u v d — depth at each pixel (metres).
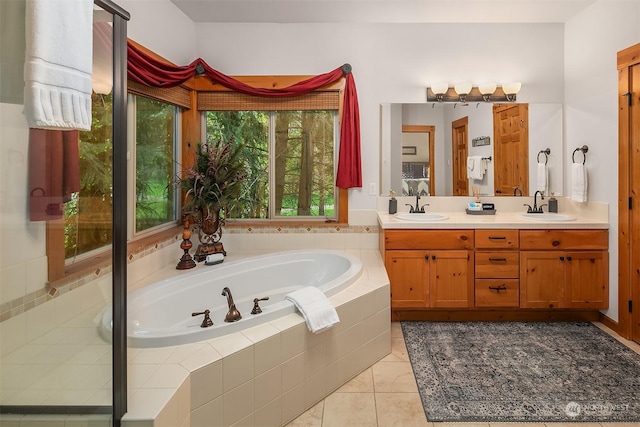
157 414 1.18
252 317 1.71
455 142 3.25
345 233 3.26
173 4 2.83
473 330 2.68
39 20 0.93
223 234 3.24
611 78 2.63
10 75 1.03
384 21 3.14
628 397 1.85
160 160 2.86
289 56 3.19
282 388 1.68
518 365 2.18
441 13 2.98
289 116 3.27
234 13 2.99
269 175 3.31
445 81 3.21
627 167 2.50
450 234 2.73
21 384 1.14
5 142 1.14
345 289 2.21
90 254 1.21
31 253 1.22
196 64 2.99
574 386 1.95
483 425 1.68
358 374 2.11
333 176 3.31
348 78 3.10
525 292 2.71
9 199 1.16
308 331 1.79
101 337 1.19
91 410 1.17
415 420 1.72
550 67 3.18
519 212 3.26
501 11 2.95
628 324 2.50
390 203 3.18
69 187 1.25
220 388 1.45
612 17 2.61
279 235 3.25
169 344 1.53
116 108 1.18
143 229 2.66
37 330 1.17
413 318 2.88
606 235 2.67
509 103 3.22
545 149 3.22
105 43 1.17
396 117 3.24
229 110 3.17
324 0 2.78
